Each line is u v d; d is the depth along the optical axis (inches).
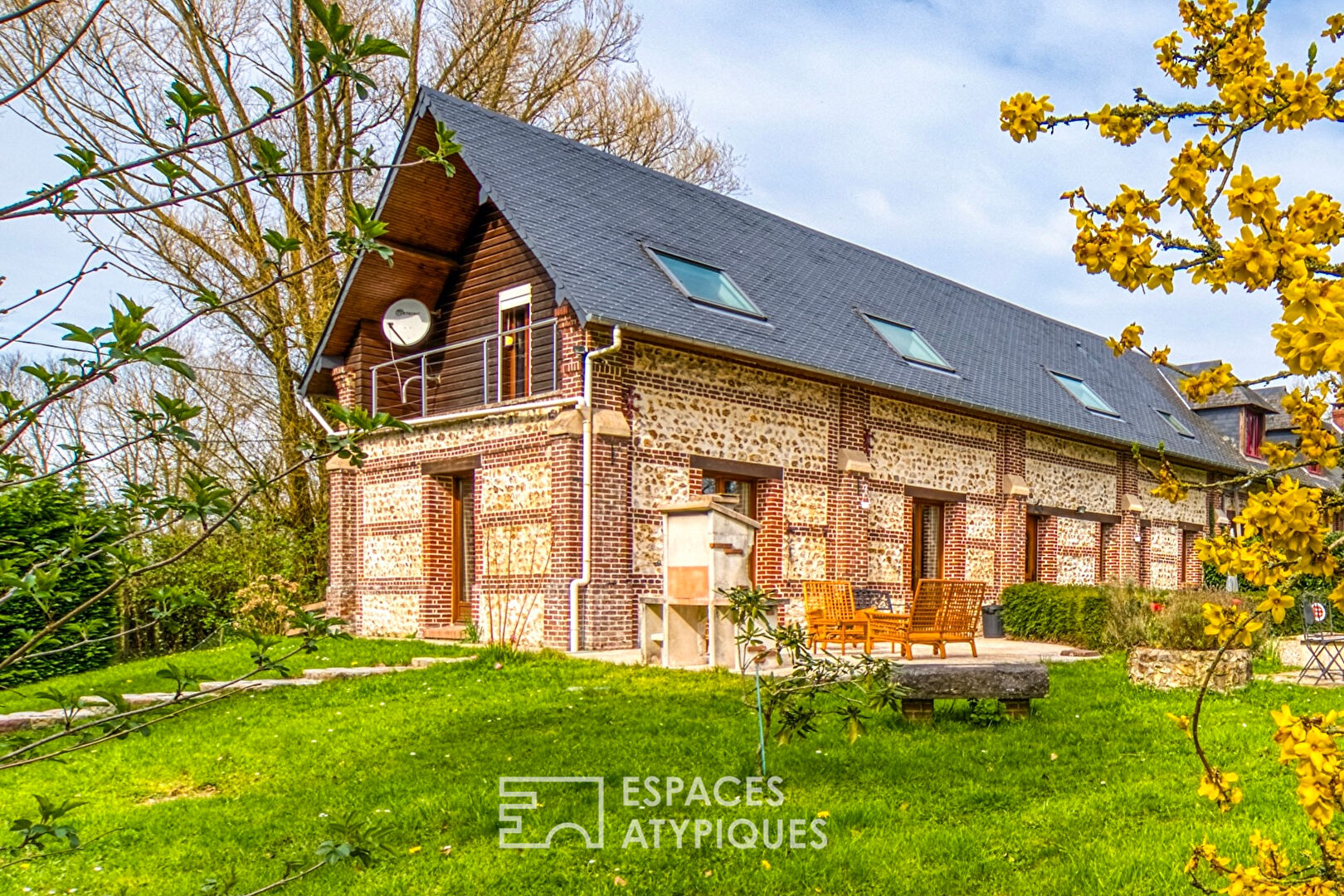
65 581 414.9
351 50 95.0
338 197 876.0
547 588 537.6
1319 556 87.0
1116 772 279.9
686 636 470.6
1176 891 195.6
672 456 562.6
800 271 749.3
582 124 1085.8
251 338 885.2
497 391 583.8
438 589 613.3
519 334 607.2
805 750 302.4
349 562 674.2
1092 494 884.6
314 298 871.1
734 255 698.8
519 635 550.6
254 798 287.3
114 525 106.2
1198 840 221.0
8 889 223.3
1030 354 936.3
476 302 636.1
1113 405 968.9
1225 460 1043.9
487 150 605.6
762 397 610.9
